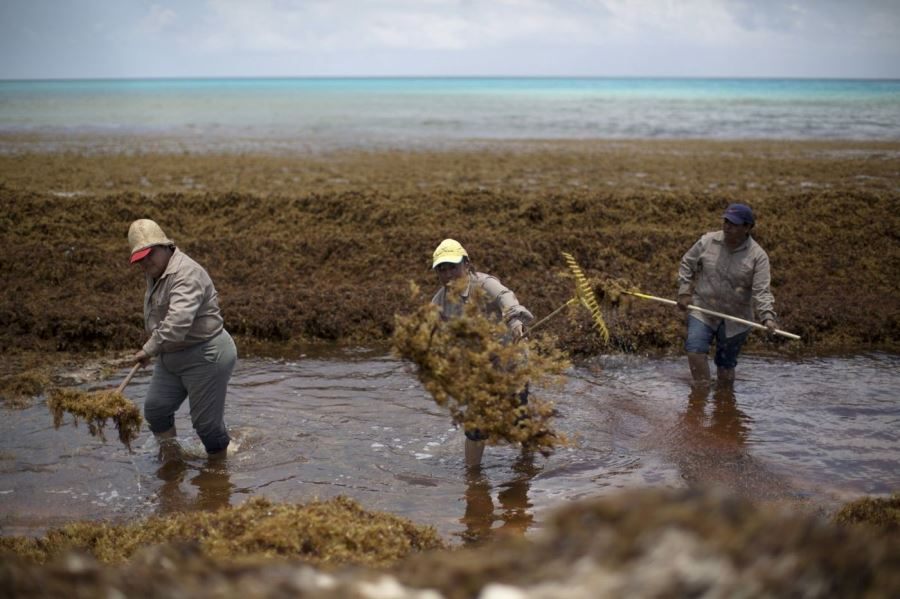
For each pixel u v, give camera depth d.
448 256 6.11
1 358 8.91
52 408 6.11
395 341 5.54
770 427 6.96
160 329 6.03
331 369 8.63
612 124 45.56
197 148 29.22
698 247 8.02
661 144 31.41
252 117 53.25
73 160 24.48
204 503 5.69
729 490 5.76
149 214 13.36
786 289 11.07
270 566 1.65
